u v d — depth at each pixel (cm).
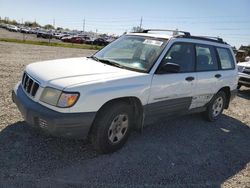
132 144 448
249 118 698
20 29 6969
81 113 353
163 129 538
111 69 422
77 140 432
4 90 666
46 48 2353
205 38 568
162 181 357
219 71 591
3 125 454
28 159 364
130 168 376
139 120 436
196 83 518
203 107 581
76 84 353
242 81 995
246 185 376
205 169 403
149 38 494
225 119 666
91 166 367
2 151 374
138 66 442
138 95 409
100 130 381
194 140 505
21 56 1461
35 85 373
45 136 431
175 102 482
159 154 428
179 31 526
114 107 388
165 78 447
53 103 349
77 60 473
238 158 456
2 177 319
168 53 461
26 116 364
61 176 337
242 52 2378
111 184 335
